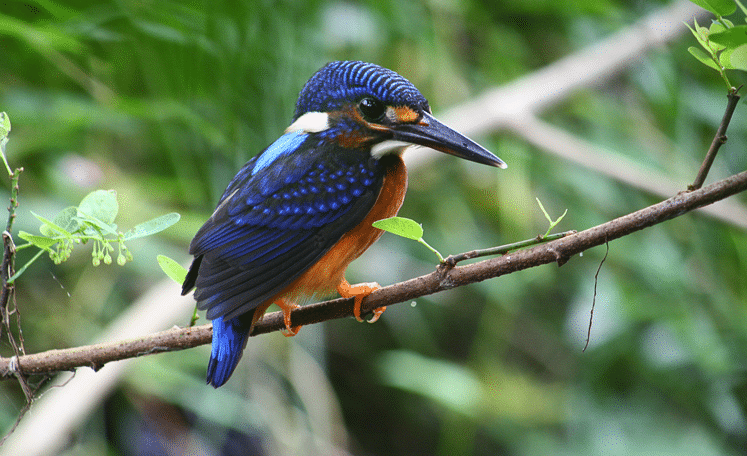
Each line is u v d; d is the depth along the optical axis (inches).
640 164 435.5
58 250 159.8
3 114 160.6
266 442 383.2
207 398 357.7
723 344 391.9
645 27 434.9
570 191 434.6
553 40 479.5
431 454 446.0
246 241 195.3
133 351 181.6
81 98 350.9
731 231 413.1
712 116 437.1
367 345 435.5
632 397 401.1
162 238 361.1
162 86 340.8
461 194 421.4
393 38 400.8
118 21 326.6
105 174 355.6
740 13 250.8
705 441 378.3
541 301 448.5
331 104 207.5
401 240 403.5
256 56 343.0
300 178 201.8
